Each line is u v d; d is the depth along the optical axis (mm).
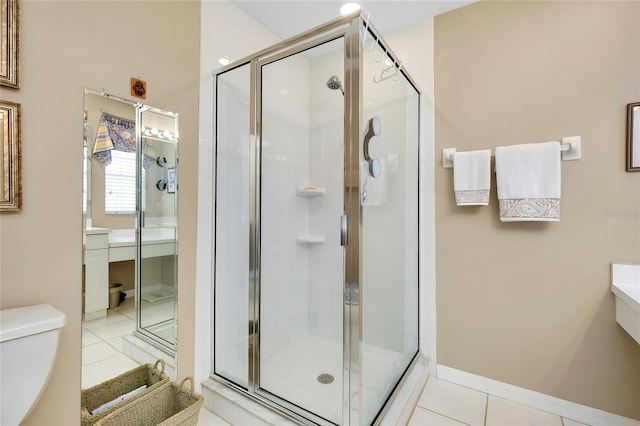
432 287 2012
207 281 1743
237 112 1836
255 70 1812
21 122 1071
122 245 1395
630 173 1487
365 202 1455
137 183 1443
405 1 1857
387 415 1456
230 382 1702
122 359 1396
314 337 2012
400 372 1781
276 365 1838
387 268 1664
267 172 1896
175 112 1583
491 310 1830
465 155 1807
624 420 1510
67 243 1199
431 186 2010
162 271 1547
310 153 2098
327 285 1977
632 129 1473
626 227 1495
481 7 1852
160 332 1539
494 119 1809
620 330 1514
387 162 1669
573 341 1615
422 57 2031
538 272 1696
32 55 1099
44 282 1139
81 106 1235
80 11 1230
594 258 1562
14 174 1055
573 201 1601
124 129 1385
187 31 1636
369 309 1475
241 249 1871
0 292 1038
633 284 1472
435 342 2006
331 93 1918
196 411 1341
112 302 1362
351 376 1384
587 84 1571
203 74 1715
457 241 1927
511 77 1762
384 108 1634
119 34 1357
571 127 1606
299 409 1478
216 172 1781
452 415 1626
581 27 1588
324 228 2041
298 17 2008
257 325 1817
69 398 1208
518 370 1753
